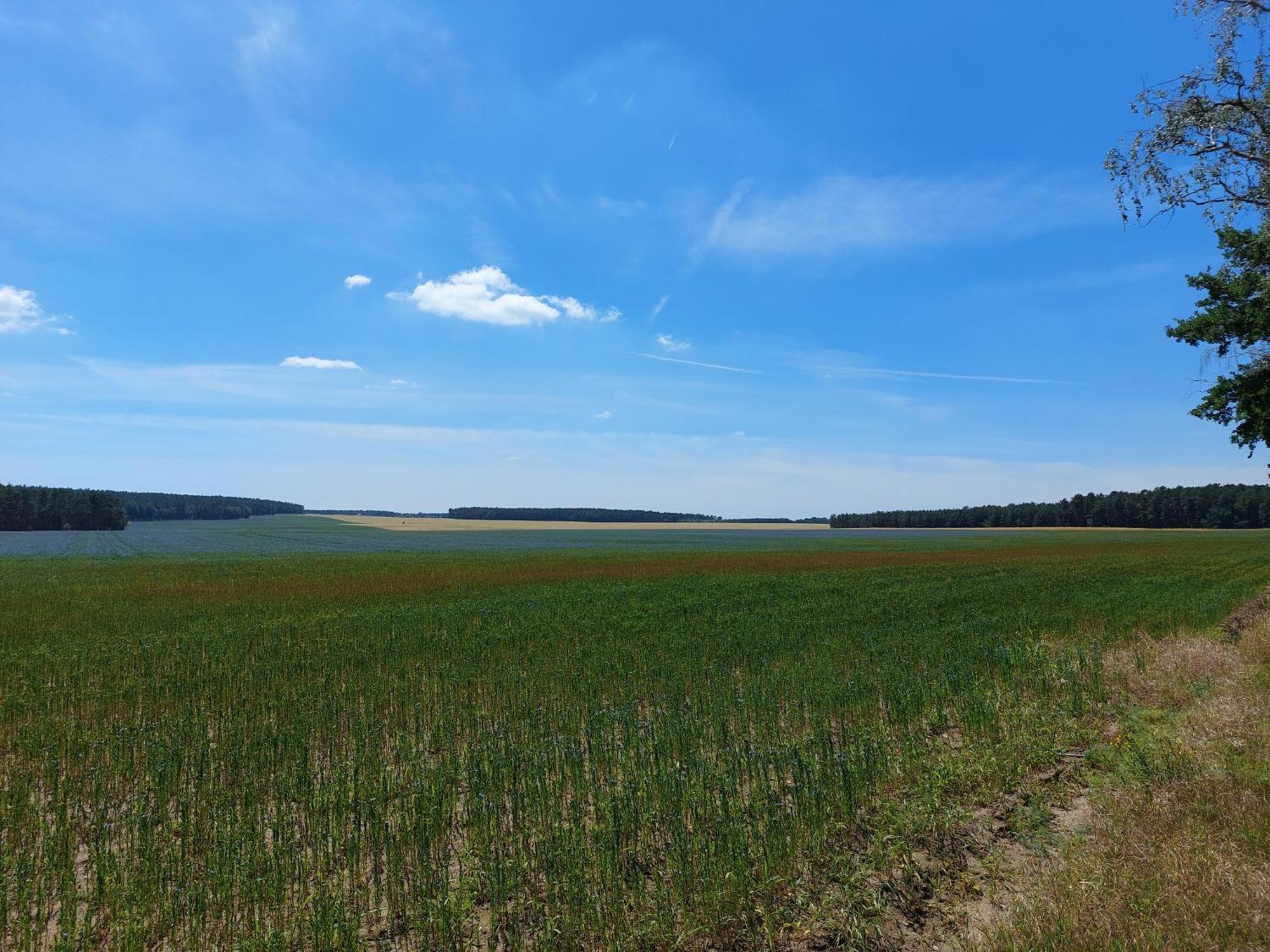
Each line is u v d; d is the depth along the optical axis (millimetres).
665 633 19266
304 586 35531
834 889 6035
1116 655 14984
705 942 5543
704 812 7309
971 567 46406
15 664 16266
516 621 22219
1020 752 9031
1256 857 5574
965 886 6094
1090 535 111750
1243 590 28406
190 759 9578
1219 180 13234
